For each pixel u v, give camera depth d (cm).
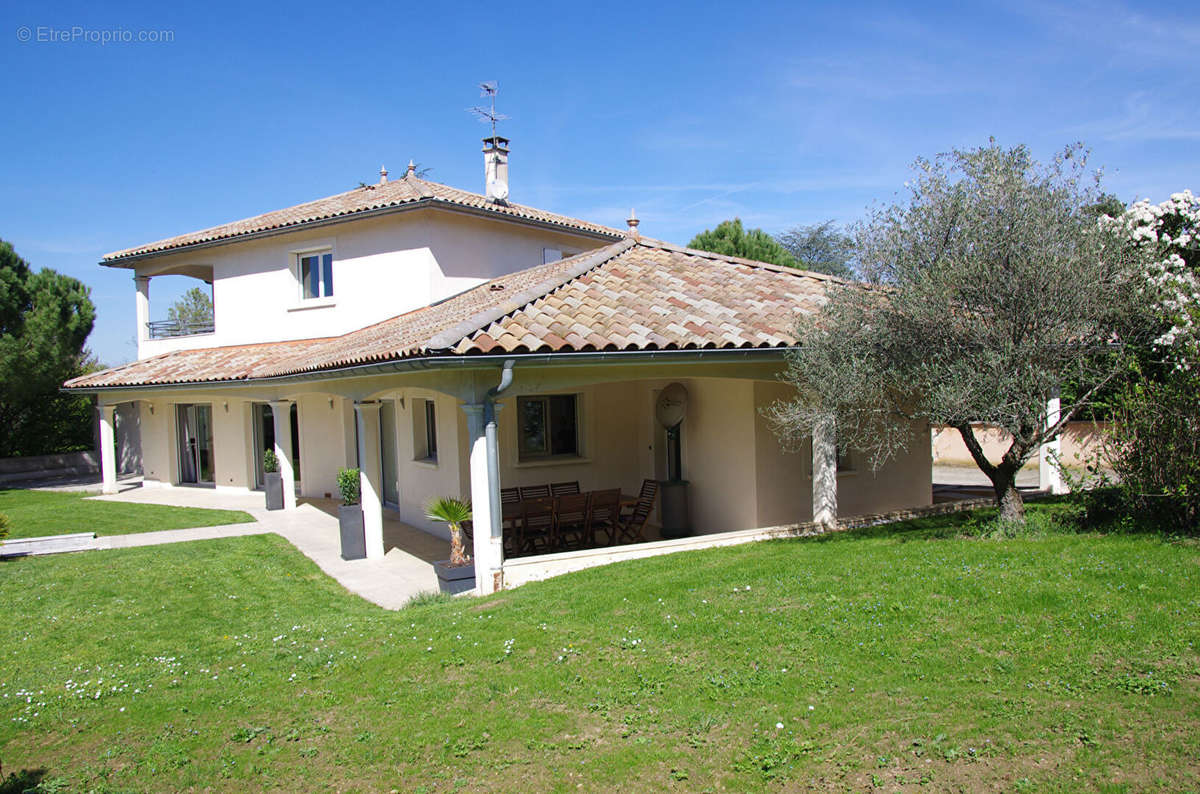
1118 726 473
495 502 988
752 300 1264
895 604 703
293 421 2239
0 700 710
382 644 782
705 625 709
